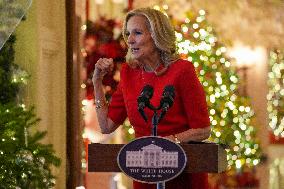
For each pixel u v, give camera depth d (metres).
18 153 8.13
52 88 11.69
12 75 10.20
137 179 6.30
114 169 6.48
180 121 7.29
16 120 8.32
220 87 15.94
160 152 6.28
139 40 7.27
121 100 7.69
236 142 16.33
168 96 6.57
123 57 13.66
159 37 7.23
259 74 17.77
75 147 12.15
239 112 16.25
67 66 12.08
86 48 13.70
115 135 15.58
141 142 6.30
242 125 16.28
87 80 13.72
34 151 8.30
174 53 7.38
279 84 19.91
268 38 16.67
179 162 6.27
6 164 8.09
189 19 15.79
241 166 16.81
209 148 6.39
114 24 13.80
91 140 14.16
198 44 15.73
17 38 10.89
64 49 11.91
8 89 10.07
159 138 6.29
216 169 6.39
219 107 16.00
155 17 7.27
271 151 19.42
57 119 11.73
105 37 13.73
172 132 7.28
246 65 17.58
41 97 11.08
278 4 16.36
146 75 7.33
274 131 19.73
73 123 12.11
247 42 16.56
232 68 17.08
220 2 16.00
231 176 17.17
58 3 11.80
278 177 19.28
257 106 17.83
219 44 16.19
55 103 11.71
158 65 7.32
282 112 19.89
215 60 15.94
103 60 7.58
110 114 7.71
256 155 16.69
